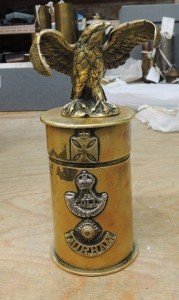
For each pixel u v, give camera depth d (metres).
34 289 0.42
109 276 0.43
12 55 1.73
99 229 0.43
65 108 0.43
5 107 1.33
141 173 0.73
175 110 1.05
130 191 0.45
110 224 0.43
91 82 0.42
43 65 0.38
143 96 1.22
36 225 0.55
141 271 0.44
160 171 0.74
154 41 0.41
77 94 0.42
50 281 0.43
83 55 0.41
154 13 1.44
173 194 0.64
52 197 0.45
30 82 1.30
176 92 1.21
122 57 0.45
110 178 0.42
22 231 0.54
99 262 0.44
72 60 0.42
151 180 0.70
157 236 0.51
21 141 0.96
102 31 0.40
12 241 0.51
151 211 0.58
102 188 0.42
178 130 0.98
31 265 0.46
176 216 0.56
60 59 0.42
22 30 1.83
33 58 0.38
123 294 0.40
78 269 0.44
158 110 1.05
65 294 0.41
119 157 0.42
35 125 1.12
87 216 0.42
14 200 0.64
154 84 1.33
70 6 1.24
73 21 1.28
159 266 0.45
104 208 0.42
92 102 0.42
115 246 0.44
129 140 0.43
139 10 1.45
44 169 0.77
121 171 0.42
